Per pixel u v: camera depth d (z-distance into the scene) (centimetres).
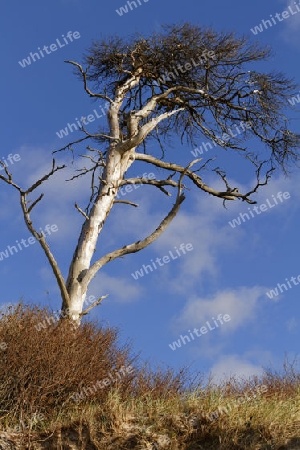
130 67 1431
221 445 739
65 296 1084
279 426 760
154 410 812
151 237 1165
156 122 1326
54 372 834
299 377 1079
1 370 808
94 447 747
